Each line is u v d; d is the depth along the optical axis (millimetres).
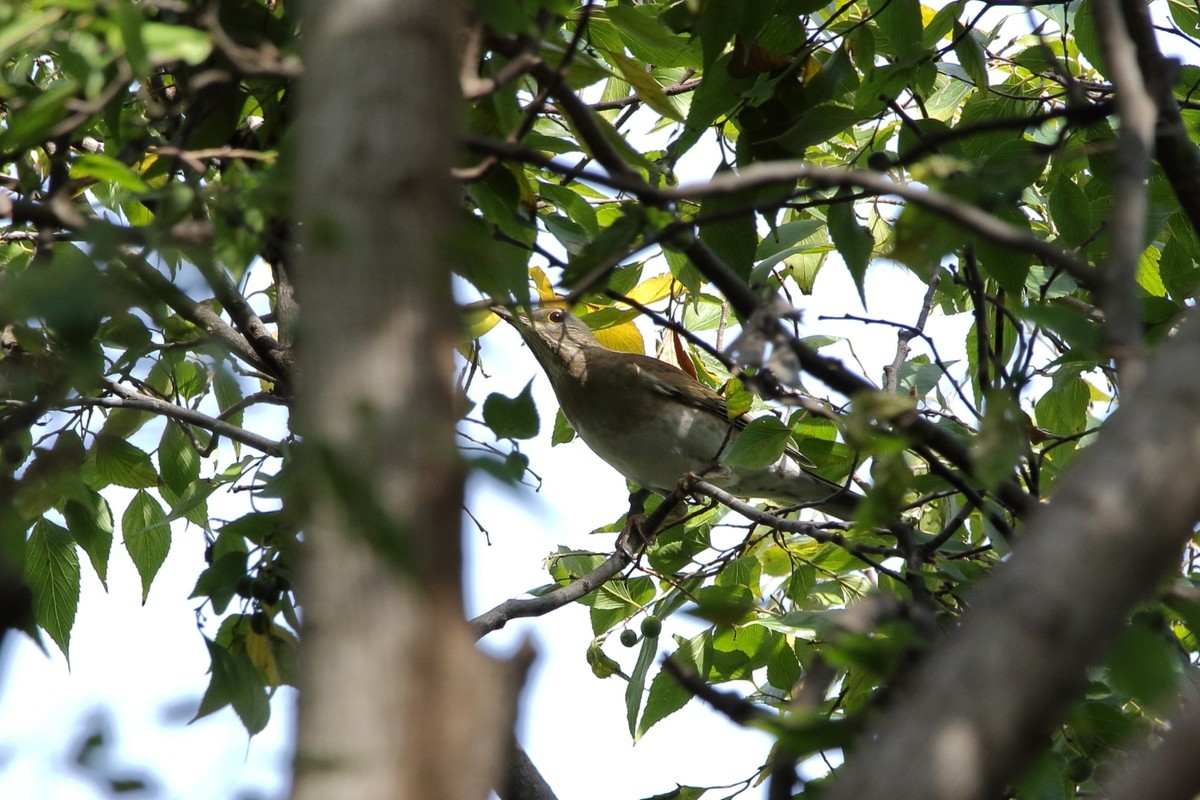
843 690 9406
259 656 6332
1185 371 3039
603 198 10500
